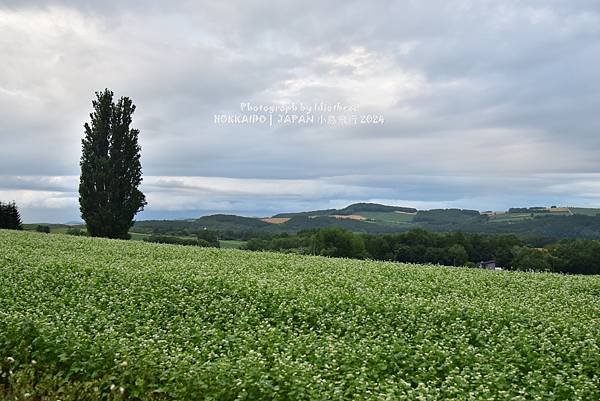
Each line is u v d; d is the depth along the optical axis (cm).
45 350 1373
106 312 1823
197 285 2264
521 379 1319
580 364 1427
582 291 2728
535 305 2158
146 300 2089
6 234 4612
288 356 1365
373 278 2662
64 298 2017
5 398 1202
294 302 2011
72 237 4831
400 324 1844
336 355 1402
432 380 1327
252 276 2481
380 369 1355
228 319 1873
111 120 6856
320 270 2972
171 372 1238
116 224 6675
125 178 6812
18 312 1675
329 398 1122
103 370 1289
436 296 2345
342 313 1903
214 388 1177
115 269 2545
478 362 1415
